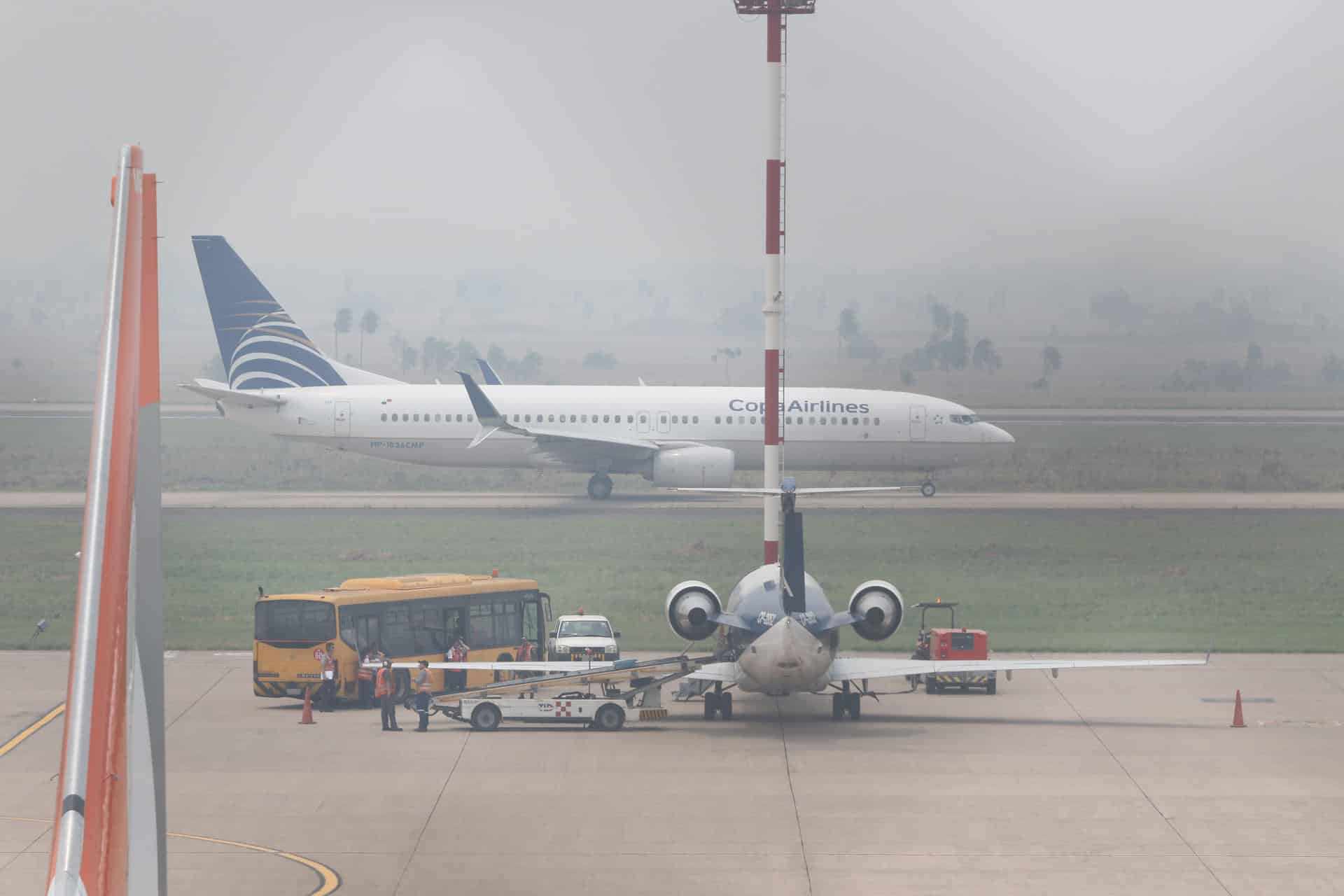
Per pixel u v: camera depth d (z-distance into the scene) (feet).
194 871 296.71
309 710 444.55
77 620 150.10
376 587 496.64
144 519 156.25
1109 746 414.62
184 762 391.65
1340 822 335.88
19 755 394.32
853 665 442.91
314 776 375.86
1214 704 477.36
